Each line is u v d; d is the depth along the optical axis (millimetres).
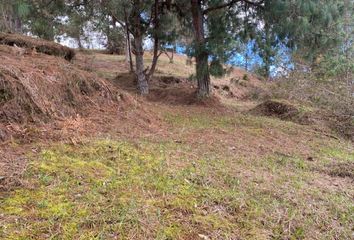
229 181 3764
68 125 4660
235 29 9875
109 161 3791
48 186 3006
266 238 2740
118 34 14453
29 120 4324
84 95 5695
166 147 4730
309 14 8414
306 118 8484
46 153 3670
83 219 2582
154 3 11070
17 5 8766
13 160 3404
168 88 12141
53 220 2527
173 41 11930
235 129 6906
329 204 3537
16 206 2648
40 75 4988
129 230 2539
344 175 4660
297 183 4055
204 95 10391
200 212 2953
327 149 6082
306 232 2924
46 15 10188
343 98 8984
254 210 3135
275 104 9617
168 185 3369
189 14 11156
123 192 3080
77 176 3252
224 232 2725
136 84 13062
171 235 2562
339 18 9141
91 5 10336
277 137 6645
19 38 7855
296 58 10953
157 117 6691
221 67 9539
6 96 4246
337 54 9586
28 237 2311
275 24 8984
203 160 4402
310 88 10273
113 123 5418
